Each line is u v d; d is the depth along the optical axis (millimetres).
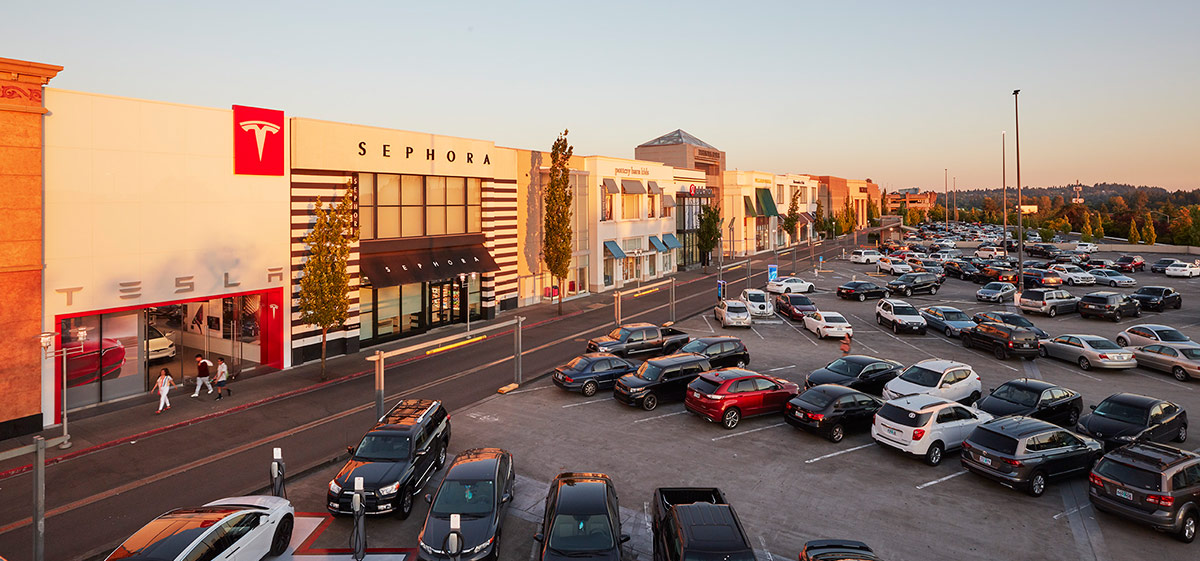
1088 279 53438
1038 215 197875
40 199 21016
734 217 86812
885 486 16766
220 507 12930
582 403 23766
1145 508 13883
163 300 24734
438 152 37125
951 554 13477
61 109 21641
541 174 48000
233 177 27031
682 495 13672
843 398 20141
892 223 168250
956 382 22125
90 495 16484
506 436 20375
